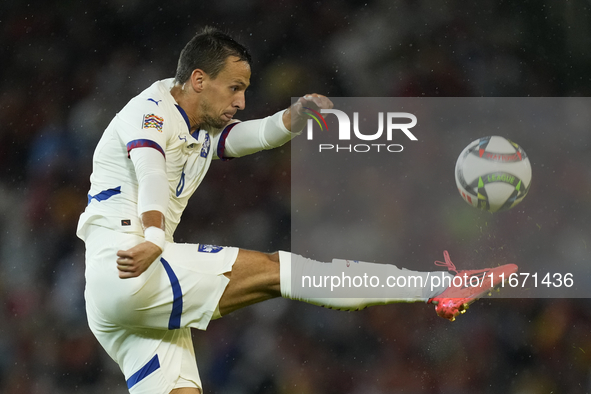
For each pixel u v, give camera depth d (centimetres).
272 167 2627
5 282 2473
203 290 888
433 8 2866
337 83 2794
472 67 2822
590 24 2866
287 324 2253
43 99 2778
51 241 2517
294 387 2167
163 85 969
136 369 950
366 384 2158
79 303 2373
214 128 1047
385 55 2828
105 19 2878
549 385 2198
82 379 2256
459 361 2186
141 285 868
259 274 903
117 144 930
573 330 2292
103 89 2788
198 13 2875
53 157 2648
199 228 2553
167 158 929
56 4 2894
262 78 2811
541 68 2833
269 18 2867
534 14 2864
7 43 2856
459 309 924
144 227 799
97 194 937
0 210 2592
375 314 2241
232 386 2184
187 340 998
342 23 2862
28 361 2311
